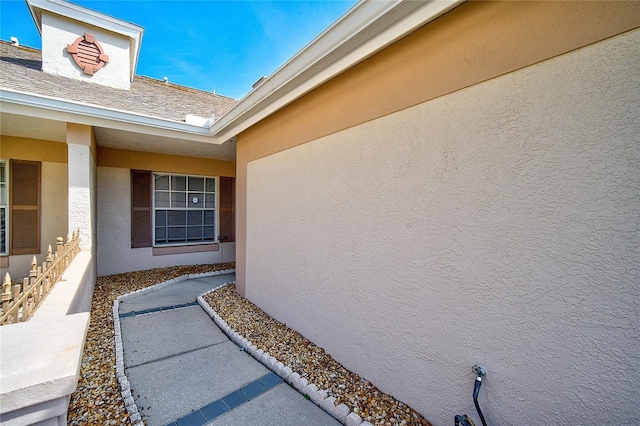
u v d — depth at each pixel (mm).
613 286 1599
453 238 2305
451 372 2326
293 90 3797
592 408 1670
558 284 1784
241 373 3479
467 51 2197
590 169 1663
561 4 1749
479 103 2133
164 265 8500
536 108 1857
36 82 5652
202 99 9719
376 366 2992
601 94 1623
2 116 4848
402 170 2709
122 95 6980
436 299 2432
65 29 7027
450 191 2320
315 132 3857
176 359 3777
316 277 3873
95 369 3404
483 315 2127
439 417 2410
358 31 2525
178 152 8242
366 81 3078
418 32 2539
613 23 1579
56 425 1146
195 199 9164
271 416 2770
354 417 2594
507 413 2000
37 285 2996
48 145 6793
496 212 2049
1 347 1241
